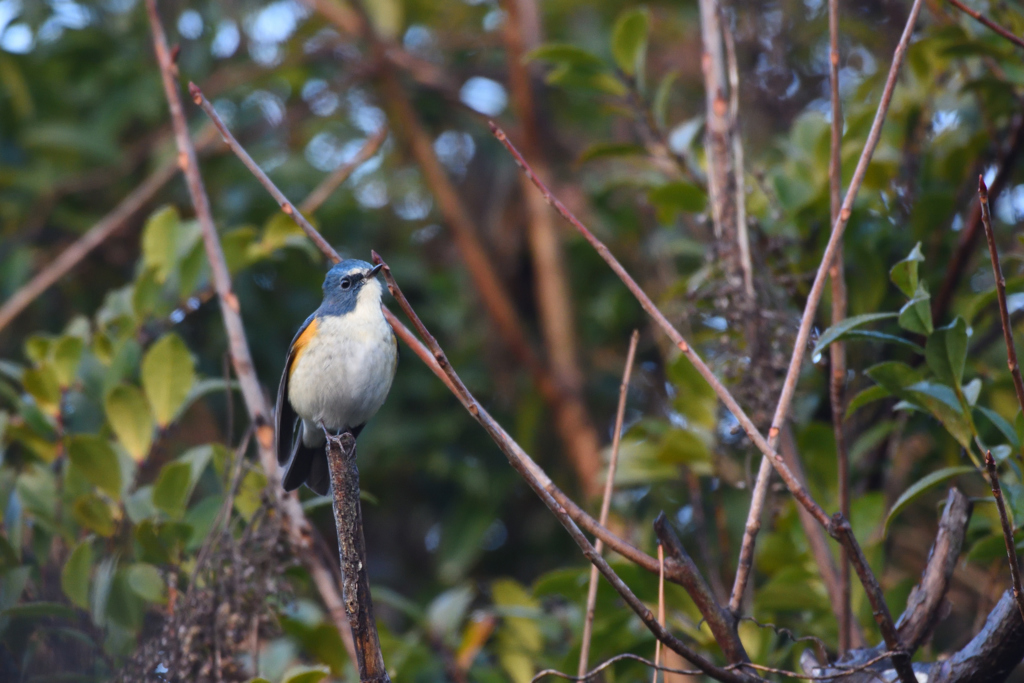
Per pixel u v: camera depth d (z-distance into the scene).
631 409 14.45
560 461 14.96
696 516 9.70
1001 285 5.45
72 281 14.76
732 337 8.85
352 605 6.13
